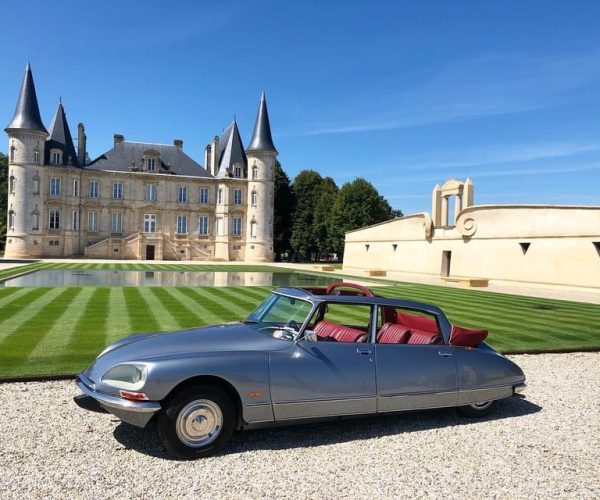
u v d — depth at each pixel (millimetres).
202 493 4145
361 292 6773
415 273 42688
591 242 27812
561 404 7051
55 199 66312
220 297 18125
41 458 4684
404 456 5082
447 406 6066
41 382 7188
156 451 4965
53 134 68188
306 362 5352
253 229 73562
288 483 4379
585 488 4500
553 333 12703
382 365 5711
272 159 74062
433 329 6359
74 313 13297
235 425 5129
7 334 10242
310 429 5777
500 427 6066
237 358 5094
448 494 4305
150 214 72000
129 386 4809
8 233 63719
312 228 77812
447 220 41125
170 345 5355
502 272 33594
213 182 74938
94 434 5340
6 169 82438
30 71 64000
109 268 40031
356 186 72750
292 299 6188
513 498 4281
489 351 6527
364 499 4152
